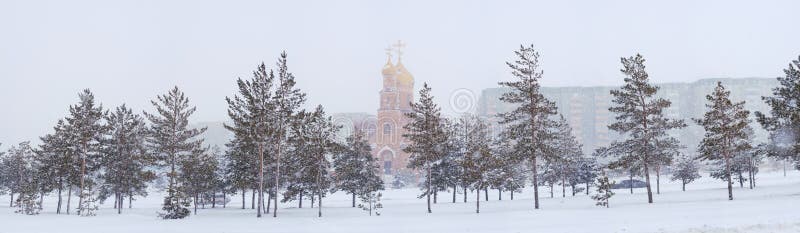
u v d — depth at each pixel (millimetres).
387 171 119938
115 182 47906
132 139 49125
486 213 33156
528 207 38594
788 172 87625
